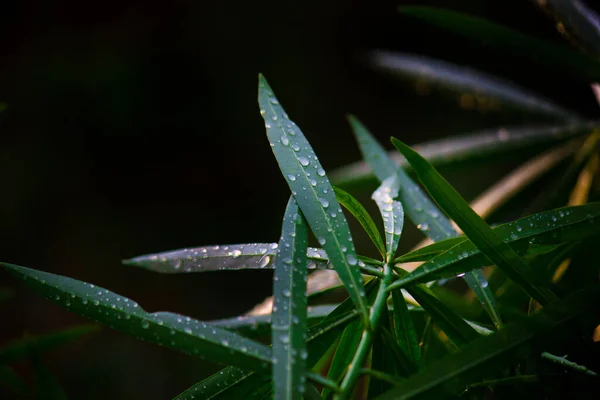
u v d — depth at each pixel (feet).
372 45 14.87
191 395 2.58
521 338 2.47
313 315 2.93
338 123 14.93
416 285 2.64
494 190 3.90
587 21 3.20
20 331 12.05
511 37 3.05
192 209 14.90
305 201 2.63
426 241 3.39
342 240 2.59
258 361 2.48
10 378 2.96
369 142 3.20
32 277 2.58
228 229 14.80
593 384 2.58
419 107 14.16
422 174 2.59
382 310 2.57
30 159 14.26
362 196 10.45
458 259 2.59
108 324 2.53
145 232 14.42
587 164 3.41
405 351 2.62
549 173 3.73
